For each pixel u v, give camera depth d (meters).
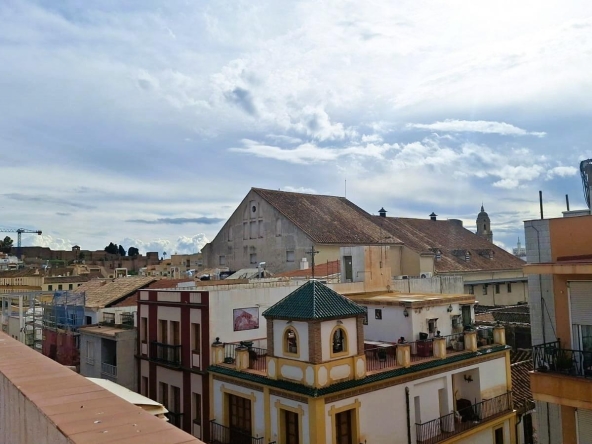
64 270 97.38
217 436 22.34
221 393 22.70
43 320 39.00
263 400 20.33
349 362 19.22
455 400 23.98
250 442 20.64
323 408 18.09
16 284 80.81
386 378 20.05
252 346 23.89
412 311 23.83
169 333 26.38
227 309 24.41
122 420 3.89
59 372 5.67
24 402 4.69
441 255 58.59
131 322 32.44
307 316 18.31
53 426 3.82
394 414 20.47
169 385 26.11
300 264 48.88
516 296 64.19
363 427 19.30
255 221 55.09
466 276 57.56
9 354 6.89
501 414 24.09
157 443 3.38
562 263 12.68
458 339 24.72
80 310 35.28
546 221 14.67
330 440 18.19
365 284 28.94
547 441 14.20
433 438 21.31
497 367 25.25
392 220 64.81
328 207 58.41
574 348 13.70
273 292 26.38
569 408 13.57
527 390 26.75
